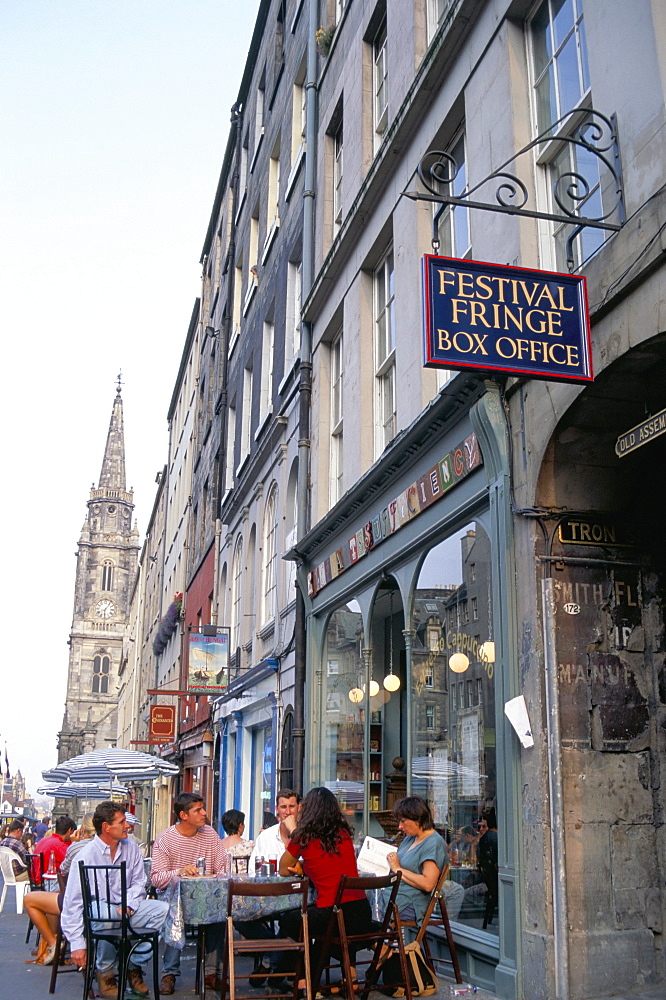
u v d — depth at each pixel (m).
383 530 10.39
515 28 8.05
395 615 11.27
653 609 6.84
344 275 13.34
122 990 6.96
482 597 7.73
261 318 20.50
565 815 6.33
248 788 19.23
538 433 6.78
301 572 14.15
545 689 6.52
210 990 7.45
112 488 144.38
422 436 8.95
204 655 19.33
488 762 7.40
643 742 6.64
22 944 11.04
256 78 23.25
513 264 7.49
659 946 6.33
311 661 13.70
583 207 6.80
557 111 7.36
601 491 6.90
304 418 14.85
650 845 6.50
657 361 5.79
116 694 134.25
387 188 11.44
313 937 6.71
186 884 7.07
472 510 8.00
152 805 40.19
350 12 13.95
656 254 5.33
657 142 5.52
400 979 6.97
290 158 18.33
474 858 7.50
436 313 5.87
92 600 137.50
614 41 6.06
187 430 36.69
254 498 20.09
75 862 7.36
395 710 10.91
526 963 6.35
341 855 6.82
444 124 9.51
